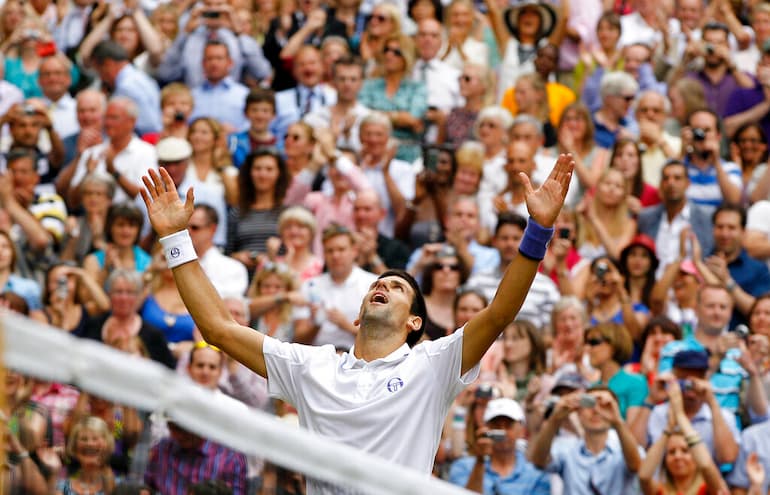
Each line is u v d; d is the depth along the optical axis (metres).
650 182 23.94
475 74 25.03
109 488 11.56
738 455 18.02
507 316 10.77
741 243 22.52
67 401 12.24
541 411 18.45
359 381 10.84
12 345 7.52
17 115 23.33
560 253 20.81
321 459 8.95
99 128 23.44
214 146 23.08
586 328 19.39
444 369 10.84
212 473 11.35
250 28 27.31
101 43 25.28
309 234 21.55
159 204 11.33
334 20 27.72
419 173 22.94
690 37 27.55
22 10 26.05
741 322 21.12
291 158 23.02
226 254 22.42
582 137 24.25
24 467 11.01
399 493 9.28
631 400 19.00
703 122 23.91
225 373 18.05
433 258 20.64
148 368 8.04
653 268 21.42
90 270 21.34
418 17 27.22
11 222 21.75
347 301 20.45
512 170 22.92
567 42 26.97
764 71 26.00
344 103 24.84
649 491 17.45
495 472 17.41
